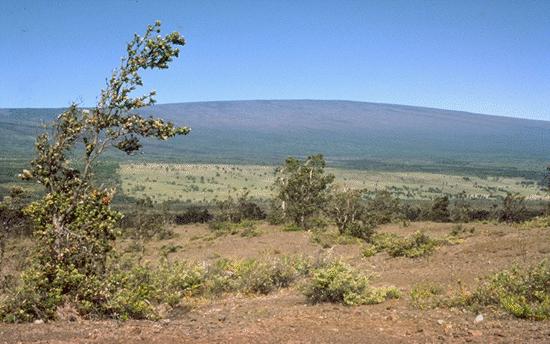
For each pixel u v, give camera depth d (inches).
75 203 484.7
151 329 376.8
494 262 738.2
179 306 541.0
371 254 1011.9
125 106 509.4
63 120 501.7
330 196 1598.2
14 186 547.5
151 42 507.2
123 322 418.6
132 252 1330.0
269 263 714.2
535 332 336.2
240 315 457.7
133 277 515.2
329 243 1338.6
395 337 346.0
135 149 519.8
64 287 445.4
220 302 566.3
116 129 508.1
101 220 487.8
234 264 767.7
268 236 1593.3
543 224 1248.2
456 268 734.5
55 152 493.7
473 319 390.6
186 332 366.3
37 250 475.2
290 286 667.4
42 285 438.6
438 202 2365.9
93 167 516.1
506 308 406.3
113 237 491.5
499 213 2151.8
